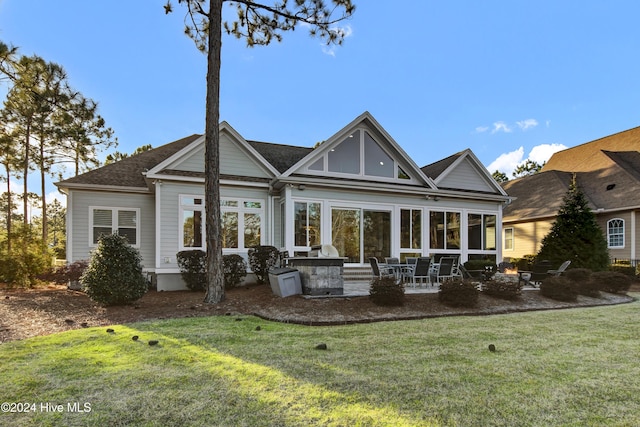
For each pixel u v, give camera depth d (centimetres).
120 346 494
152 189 1262
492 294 905
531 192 2333
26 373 391
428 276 1057
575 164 2478
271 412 301
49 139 2106
